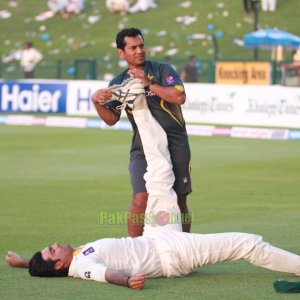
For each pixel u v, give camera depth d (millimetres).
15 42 83375
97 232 21344
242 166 34438
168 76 17219
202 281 15438
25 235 20984
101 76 65000
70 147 41719
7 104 61469
